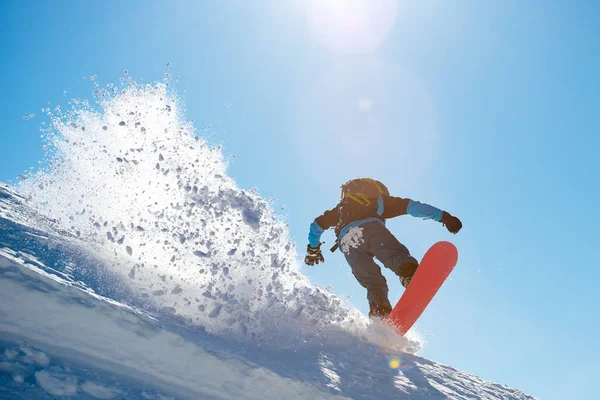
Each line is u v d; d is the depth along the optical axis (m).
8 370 1.30
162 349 1.60
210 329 1.98
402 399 1.97
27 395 1.23
